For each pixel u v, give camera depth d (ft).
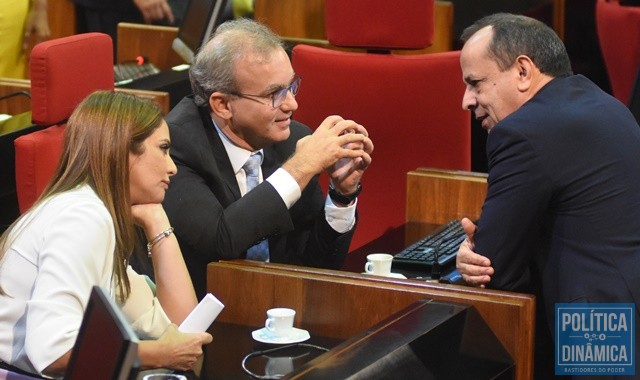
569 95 13.11
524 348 11.46
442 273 14.20
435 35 22.89
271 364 11.34
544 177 12.60
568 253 12.78
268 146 15.29
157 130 11.50
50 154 16.14
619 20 22.99
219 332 12.33
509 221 12.69
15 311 10.75
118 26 24.66
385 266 13.97
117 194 11.09
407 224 17.04
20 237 10.85
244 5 24.21
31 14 23.99
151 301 11.83
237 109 14.30
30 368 10.68
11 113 21.04
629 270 12.53
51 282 10.42
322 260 15.16
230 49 14.25
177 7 26.45
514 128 12.73
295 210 15.19
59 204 10.82
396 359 10.21
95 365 7.79
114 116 11.16
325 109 18.58
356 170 14.66
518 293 11.77
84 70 16.39
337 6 18.52
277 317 11.87
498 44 13.33
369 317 12.05
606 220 12.63
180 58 24.29
